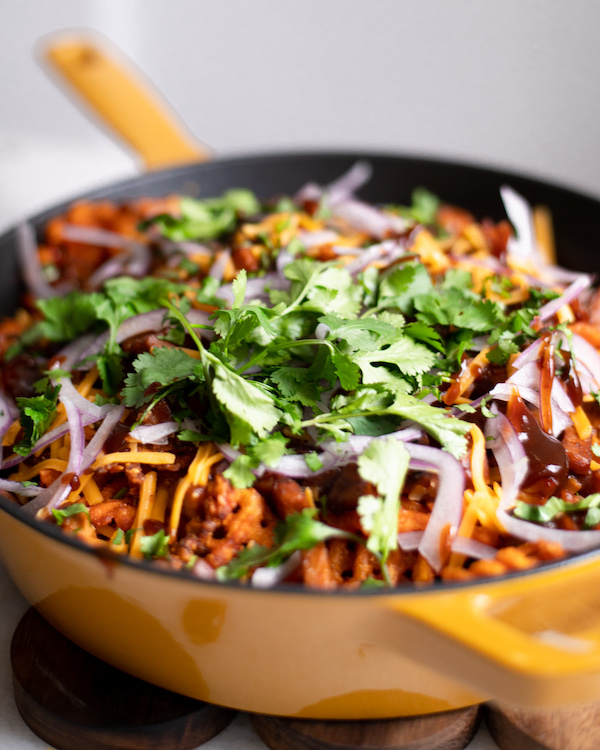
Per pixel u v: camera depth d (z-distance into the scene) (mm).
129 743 515
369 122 1206
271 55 1201
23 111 1285
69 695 522
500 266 612
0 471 547
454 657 439
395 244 598
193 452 518
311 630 455
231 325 515
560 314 563
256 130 1258
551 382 530
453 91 1138
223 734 538
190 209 681
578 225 700
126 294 588
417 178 754
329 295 541
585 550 457
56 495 513
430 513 499
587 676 424
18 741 530
